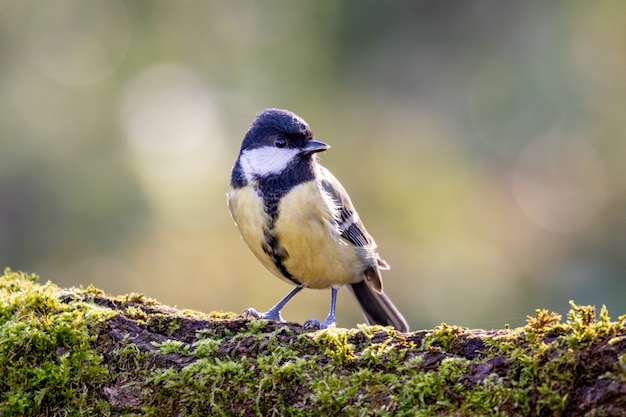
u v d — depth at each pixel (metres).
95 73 13.45
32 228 12.40
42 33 13.39
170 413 4.88
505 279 14.19
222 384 4.81
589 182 15.12
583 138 15.20
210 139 13.81
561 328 4.50
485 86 16.09
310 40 14.95
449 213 14.48
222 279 12.80
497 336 4.61
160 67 13.98
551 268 14.52
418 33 16.05
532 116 15.45
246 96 14.31
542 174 15.29
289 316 12.74
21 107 12.80
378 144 15.00
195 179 13.32
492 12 16.36
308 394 4.70
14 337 5.04
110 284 12.48
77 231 12.47
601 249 14.73
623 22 15.08
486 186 15.22
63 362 4.99
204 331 5.16
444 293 13.75
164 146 13.41
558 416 4.25
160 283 12.56
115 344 5.07
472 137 15.67
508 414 4.34
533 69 15.66
